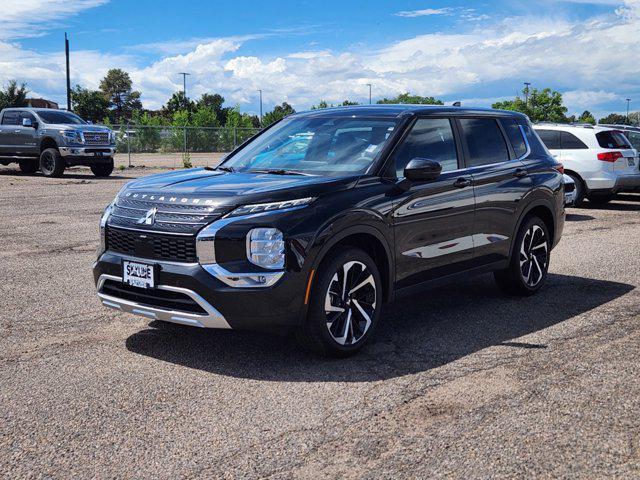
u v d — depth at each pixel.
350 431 3.56
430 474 3.11
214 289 4.29
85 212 12.65
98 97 64.56
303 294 4.43
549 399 3.96
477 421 3.67
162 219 4.52
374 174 4.98
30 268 7.70
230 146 37.41
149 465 3.21
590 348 4.94
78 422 3.69
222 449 3.37
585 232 10.86
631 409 3.82
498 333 5.33
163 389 4.16
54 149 21.02
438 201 5.36
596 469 3.15
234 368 4.52
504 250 6.17
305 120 5.86
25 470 3.17
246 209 4.38
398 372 4.45
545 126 14.62
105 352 4.83
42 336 5.20
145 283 4.56
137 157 34.59
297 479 3.07
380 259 5.04
